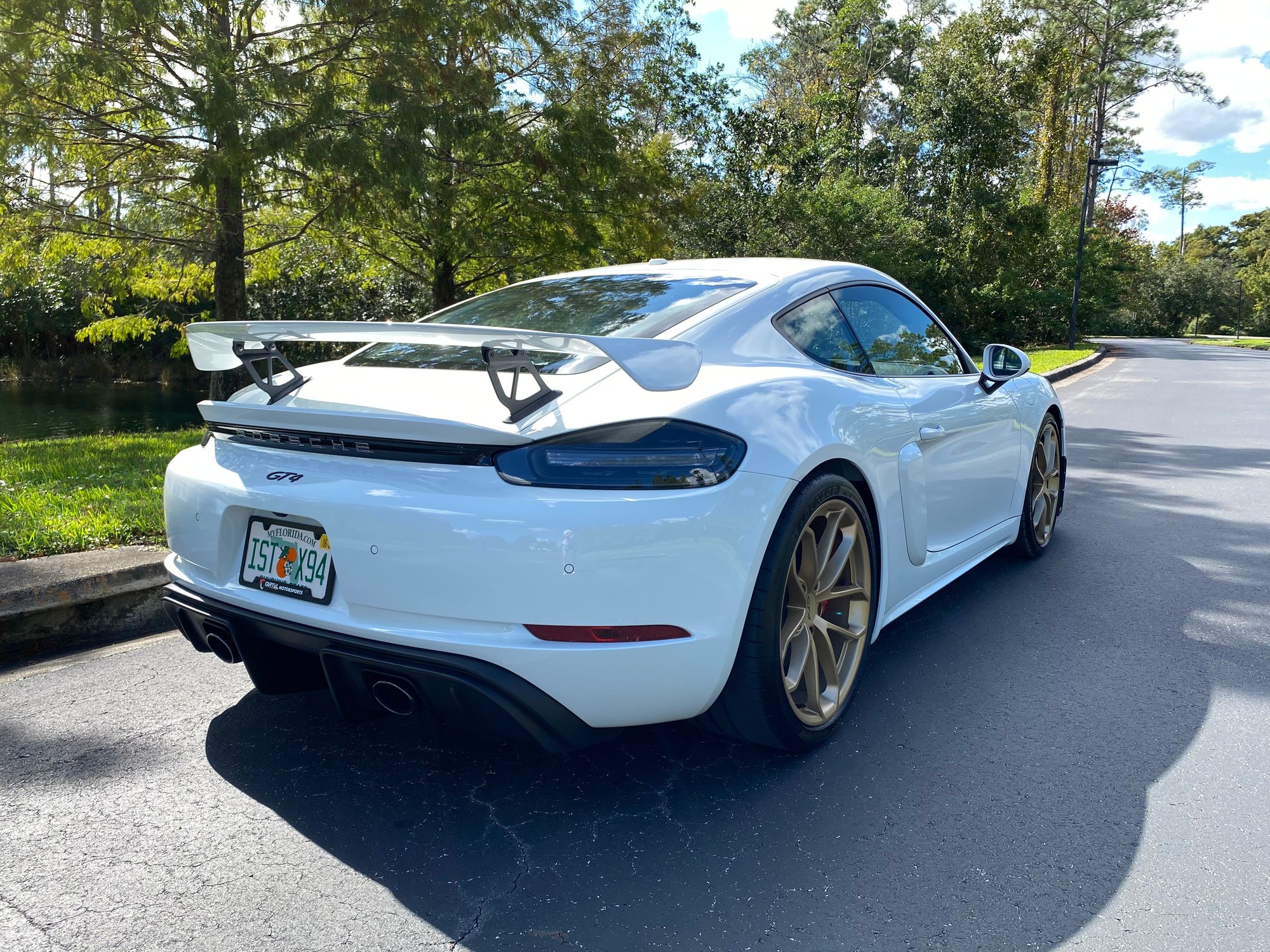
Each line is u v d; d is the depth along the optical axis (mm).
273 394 2285
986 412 3418
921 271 33094
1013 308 34812
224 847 1989
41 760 2393
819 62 41312
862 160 36188
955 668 3008
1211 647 3201
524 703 1854
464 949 1649
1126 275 41531
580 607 1832
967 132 34094
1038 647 3205
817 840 2006
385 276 18359
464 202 13195
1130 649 3186
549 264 14320
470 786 2256
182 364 28891
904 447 2709
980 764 2352
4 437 15156
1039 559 4379
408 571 1891
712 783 2264
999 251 35125
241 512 2217
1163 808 2131
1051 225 37000
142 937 1682
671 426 1951
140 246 12539
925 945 1652
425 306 21078
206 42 9148
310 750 2453
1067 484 6449
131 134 10336
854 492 2408
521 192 12883
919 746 2455
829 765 2348
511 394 1950
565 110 12570
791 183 29469
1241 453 7895
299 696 2826
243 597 2166
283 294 26688
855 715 2650
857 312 2914
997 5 34250
